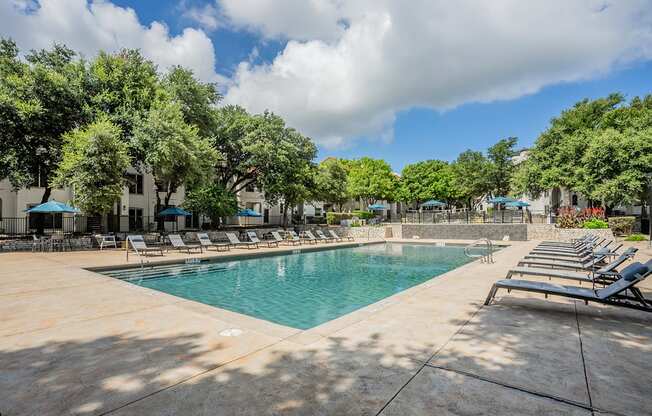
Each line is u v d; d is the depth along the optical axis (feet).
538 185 90.79
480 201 155.12
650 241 49.14
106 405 7.46
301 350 10.87
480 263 33.99
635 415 7.07
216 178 84.58
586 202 108.27
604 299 13.91
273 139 82.84
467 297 18.70
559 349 10.98
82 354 10.52
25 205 73.00
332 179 103.19
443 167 162.91
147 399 7.74
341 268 39.93
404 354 10.54
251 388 8.30
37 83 49.62
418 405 7.48
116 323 13.82
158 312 15.55
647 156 66.64
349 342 11.61
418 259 48.24
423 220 95.04
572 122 92.89
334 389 8.25
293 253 52.75
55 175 54.39
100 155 47.34
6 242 47.03
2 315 15.01
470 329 13.07
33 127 49.44
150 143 51.90
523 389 8.25
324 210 165.27
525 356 10.37
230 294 26.48
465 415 7.07
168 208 73.26
